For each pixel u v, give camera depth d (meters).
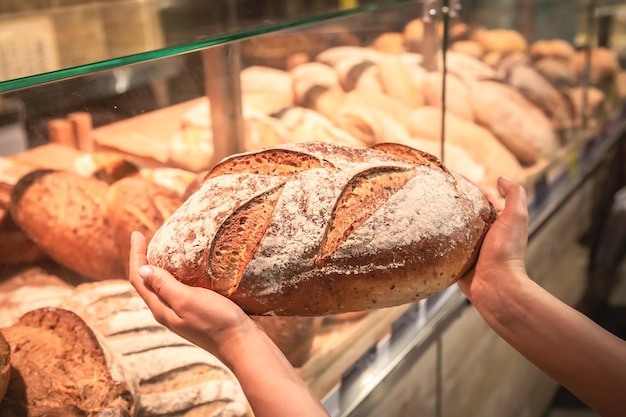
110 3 1.04
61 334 0.62
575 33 1.40
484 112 1.12
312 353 0.75
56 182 0.69
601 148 1.51
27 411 0.57
